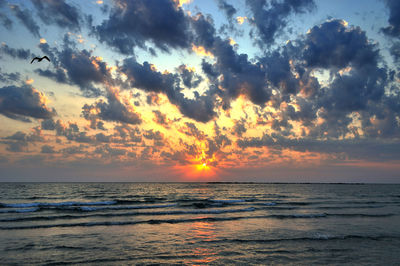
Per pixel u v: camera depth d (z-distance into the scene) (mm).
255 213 26312
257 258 11516
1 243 13672
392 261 11406
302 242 14422
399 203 41594
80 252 12156
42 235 15688
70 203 35812
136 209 29594
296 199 49344
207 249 12844
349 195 68375
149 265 10461
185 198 49438
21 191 71938
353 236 16031
